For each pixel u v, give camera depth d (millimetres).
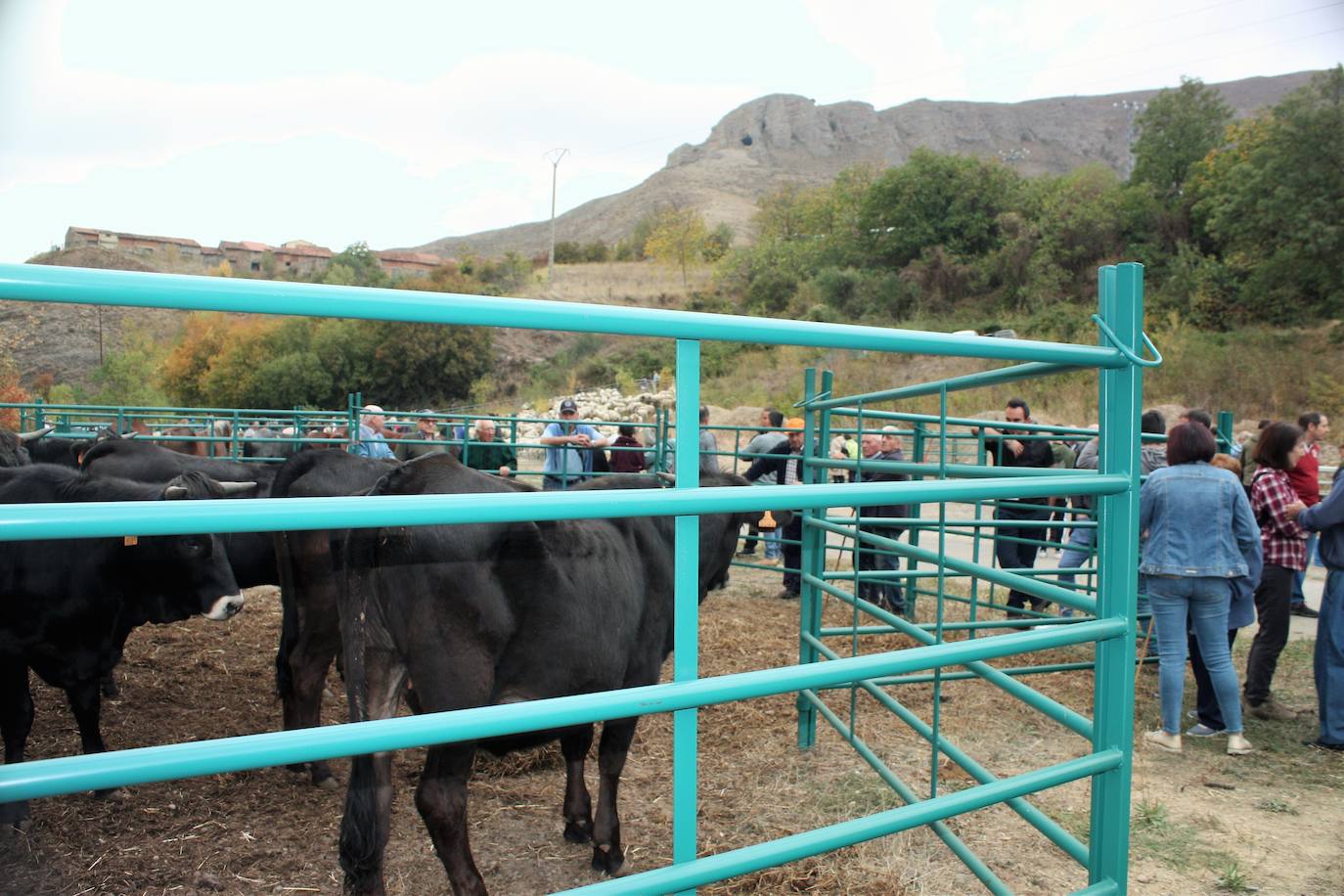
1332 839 3439
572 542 2605
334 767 3715
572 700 1409
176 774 1161
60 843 3045
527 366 31734
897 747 4191
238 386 26453
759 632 6379
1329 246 26844
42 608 3436
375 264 61625
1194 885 3086
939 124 172500
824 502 1582
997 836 3350
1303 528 4457
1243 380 22578
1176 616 4332
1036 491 1815
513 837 3234
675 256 66312
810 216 62500
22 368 27281
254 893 2773
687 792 1592
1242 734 4457
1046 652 6016
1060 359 1856
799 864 3061
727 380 28828
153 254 76562
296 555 3729
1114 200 37562
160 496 3807
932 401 23594
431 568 2350
